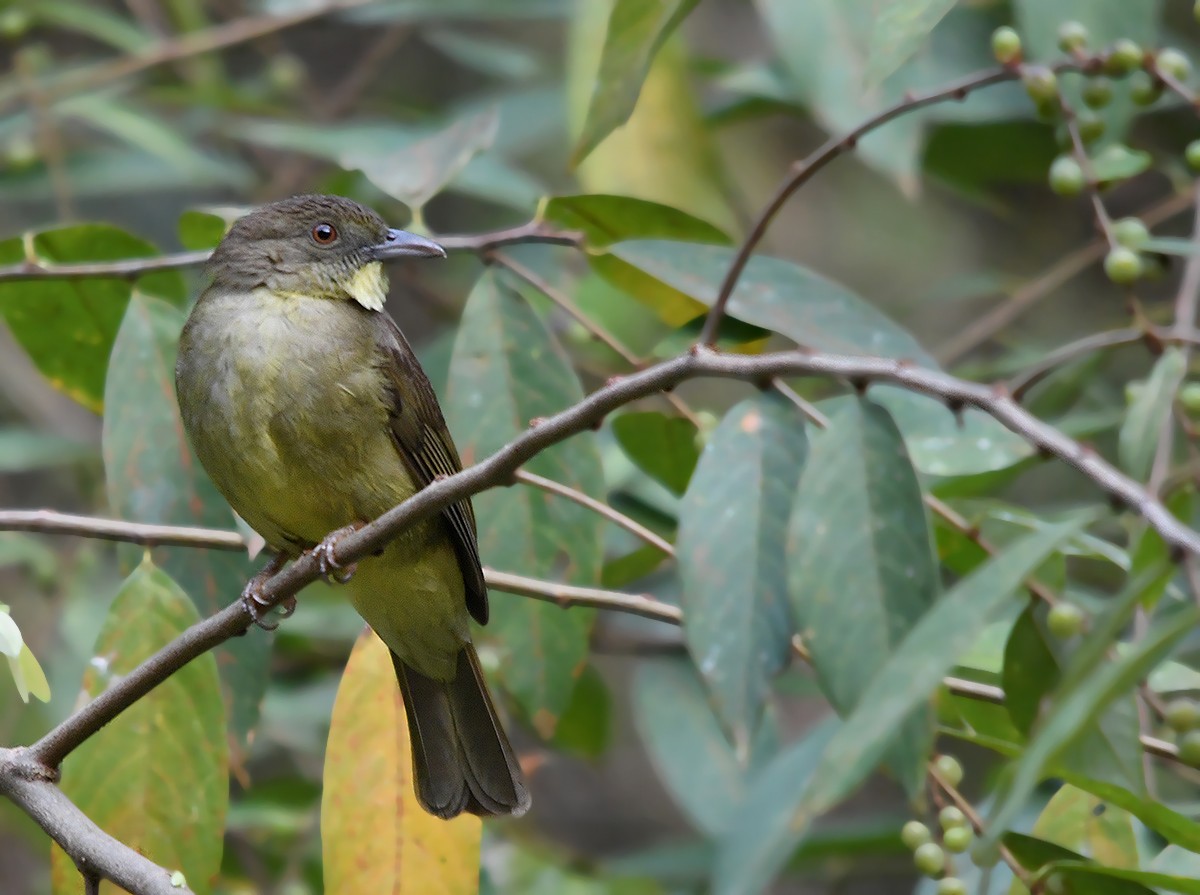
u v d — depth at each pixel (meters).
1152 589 5.55
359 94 16.48
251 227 9.00
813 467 6.34
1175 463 10.39
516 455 6.70
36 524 8.12
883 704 5.06
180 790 7.72
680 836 16.05
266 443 8.35
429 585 8.65
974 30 12.12
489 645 11.23
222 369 8.41
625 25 7.64
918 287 15.95
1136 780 6.15
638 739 16.83
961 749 13.96
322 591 12.40
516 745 15.47
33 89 12.71
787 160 16.27
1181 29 14.84
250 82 16.22
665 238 9.20
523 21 17.73
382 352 8.64
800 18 10.59
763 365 6.26
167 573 8.74
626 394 6.42
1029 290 12.11
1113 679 4.69
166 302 9.04
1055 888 6.73
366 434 8.48
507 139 14.05
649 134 11.84
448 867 7.70
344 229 9.03
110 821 7.66
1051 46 9.77
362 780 7.74
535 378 8.64
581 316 8.97
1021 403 11.41
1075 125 8.32
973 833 7.21
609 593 8.18
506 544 8.63
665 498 11.48
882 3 6.96
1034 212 15.70
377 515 8.58
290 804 12.01
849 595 6.21
